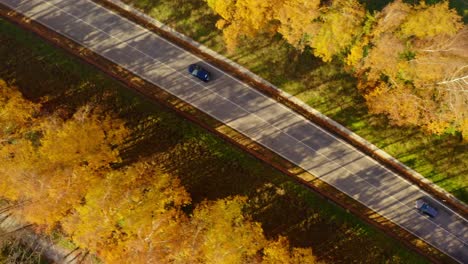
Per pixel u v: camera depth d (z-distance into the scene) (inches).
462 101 1940.2
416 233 2321.6
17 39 2359.7
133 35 2364.7
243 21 1999.3
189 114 2352.4
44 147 1943.9
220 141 2332.7
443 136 2279.8
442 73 1903.3
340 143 2338.8
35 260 2305.6
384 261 2284.7
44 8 2375.7
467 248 2306.8
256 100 2347.4
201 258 1915.6
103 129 2182.6
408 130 2294.5
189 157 2314.2
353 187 2330.2
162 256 1921.8
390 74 2021.4
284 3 1859.0
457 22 1909.4
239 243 1942.7
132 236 1925.4
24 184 1894.7
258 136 2343.8
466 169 2285.9
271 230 2278.5
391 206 2326.5
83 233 1905.8
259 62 2321.6
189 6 2330.2
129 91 2347.4
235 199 2079.2
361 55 1966.0
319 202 2314.2
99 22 2367.1
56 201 1911.9
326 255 2272.4
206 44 2340.1
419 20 1796.3
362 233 2300.7
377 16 1855.3
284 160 2338.8
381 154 2330.2
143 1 2363.4
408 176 2329.0
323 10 1840.6
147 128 2321.6
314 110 2332.7
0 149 1996.8
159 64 2363.4
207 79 2321.6
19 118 2074.3
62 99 2327.8
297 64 2297.0
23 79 2337.6
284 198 2306.8
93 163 2006.6
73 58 2358.5
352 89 2282.2
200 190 2297.0
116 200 1934.1
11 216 2300.7
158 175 2161.7
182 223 2021.4
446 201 2317.9
